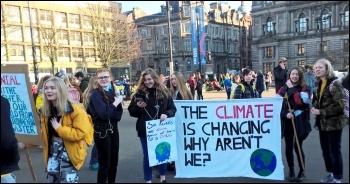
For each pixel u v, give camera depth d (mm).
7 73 4031
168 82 6328
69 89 6059
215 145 4660
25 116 4113
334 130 3811
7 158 3215
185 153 4734
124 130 9086
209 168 4691
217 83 25969
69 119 3453
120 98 4141
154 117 4375
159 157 4375
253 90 5938
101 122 4031
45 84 3422
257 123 4531
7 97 4148
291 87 4379
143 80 4430
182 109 4691
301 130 4230
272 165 4488
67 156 3480
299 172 4270
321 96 3895
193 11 24625
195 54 23969
